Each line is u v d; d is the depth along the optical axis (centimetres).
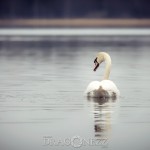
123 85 2244
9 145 1311
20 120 1554
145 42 5447
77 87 2175
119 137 1373
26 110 1694
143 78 2489
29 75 2627
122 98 1900
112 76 2583
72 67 3045
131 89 2125
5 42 5478
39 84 2270
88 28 10394
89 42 5450
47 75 2625
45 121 1539
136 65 3144
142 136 1383
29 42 5478
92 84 1889
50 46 4903
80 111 1673
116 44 5134
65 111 1677
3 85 2244
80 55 3897
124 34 7281
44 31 8512
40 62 3378
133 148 1286
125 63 3272
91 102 1817
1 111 1681
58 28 10362
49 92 2039
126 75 2623
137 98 1905
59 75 2627
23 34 7238
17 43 5322
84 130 1438
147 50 4366
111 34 7300
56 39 6034
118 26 10894
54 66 3108
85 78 2503
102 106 1750
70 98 1898
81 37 6481
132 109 1706
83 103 1800
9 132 1423
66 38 6241
